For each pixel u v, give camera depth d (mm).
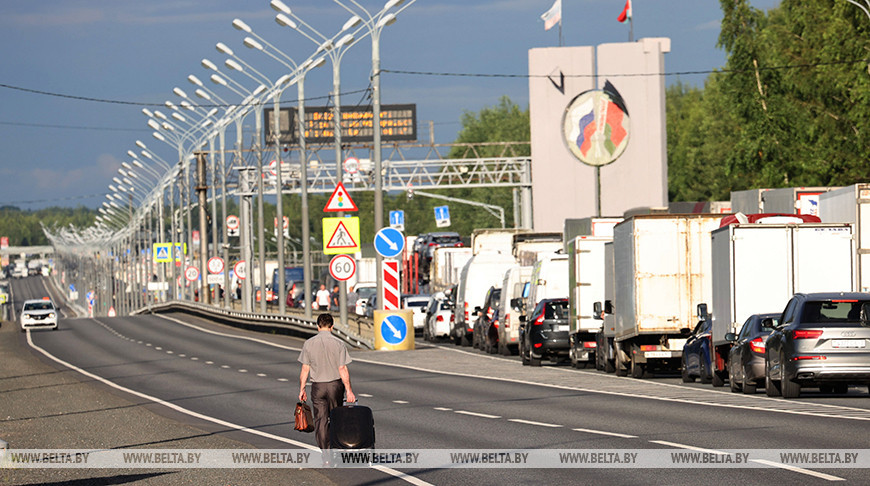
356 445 27484
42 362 85125
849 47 115812
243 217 163500
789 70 133000
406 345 83062
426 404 45156
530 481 24531
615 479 24172
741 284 48344
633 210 83625
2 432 41406
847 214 55031
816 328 40750
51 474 28875
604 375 59938
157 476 28031
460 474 26016
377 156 83375
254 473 28062
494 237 114875
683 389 49156
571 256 65062
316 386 28094
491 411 41438
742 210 78750
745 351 45344
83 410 49344
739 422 34094
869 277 50031
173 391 57625
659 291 55188
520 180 174375
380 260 82938
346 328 90000
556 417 38344
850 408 37688
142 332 127625
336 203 78812
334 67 89625
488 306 83750
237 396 53062
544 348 66750
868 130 113438
